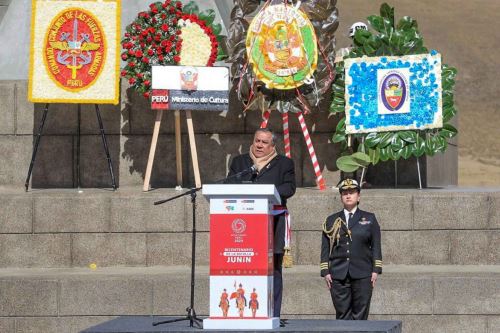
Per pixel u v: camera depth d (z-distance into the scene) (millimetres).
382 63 32094
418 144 31984
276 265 21781
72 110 33156
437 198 28719
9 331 26672
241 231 19250
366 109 32062
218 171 33250
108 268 28922
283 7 31422
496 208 28625
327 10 31562
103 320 26578
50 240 29109
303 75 31359
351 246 23594
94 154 33188
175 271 28062
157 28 31562
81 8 31672
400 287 26438
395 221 28719
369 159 30953
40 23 31641
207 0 36844
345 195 23750
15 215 29141
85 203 29109
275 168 22078
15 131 32938
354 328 19547
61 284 26656
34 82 31547
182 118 33281
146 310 26578
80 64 31625
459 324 26344
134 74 31516
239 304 19250
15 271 28625
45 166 33062
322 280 26516
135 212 29109
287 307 26547
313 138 33094
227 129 33281
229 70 32312
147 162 33219
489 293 26312
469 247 28641
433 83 32000
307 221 28922
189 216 29078
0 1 39438
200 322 20281
